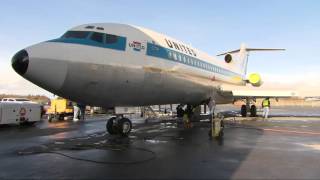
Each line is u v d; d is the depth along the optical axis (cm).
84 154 891
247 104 2702
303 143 1106
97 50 1100
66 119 2473
